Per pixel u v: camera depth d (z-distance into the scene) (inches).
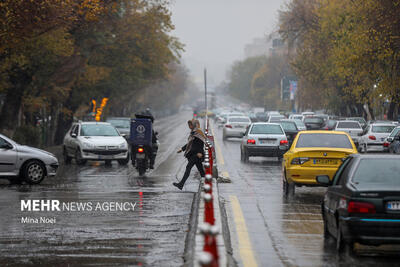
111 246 965.2
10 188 1761.8
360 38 3678.6
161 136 5541.3
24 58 3011.8
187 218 1232.8
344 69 4503.0
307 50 5767.7
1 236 1045.8
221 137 5413.4
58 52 3132.4
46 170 1886.1
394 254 903.7
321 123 5315.0
